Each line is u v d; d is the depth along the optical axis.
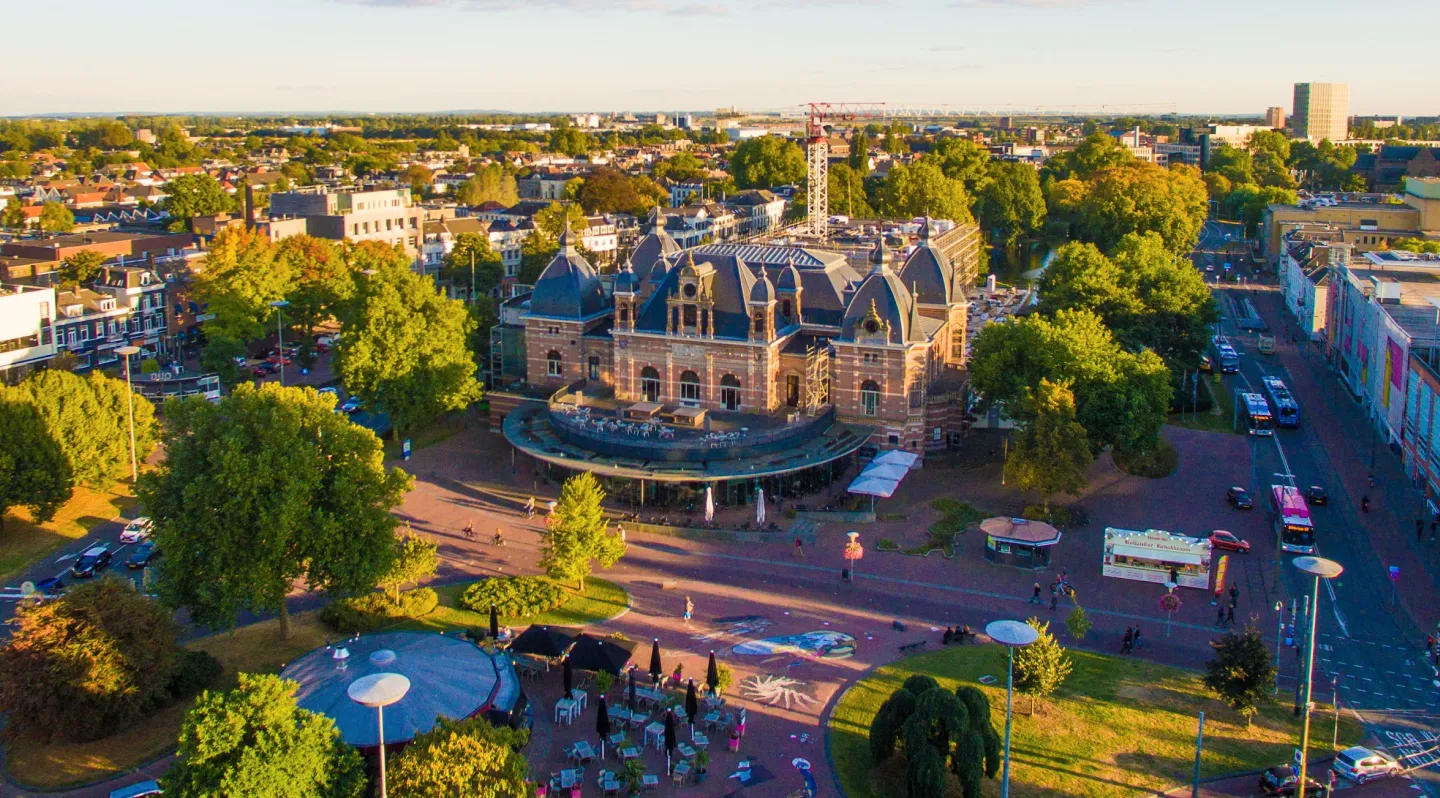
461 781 67.94
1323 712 92.50
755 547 126.94
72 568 119.31
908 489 144.00
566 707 89.44
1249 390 191.88
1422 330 156.12
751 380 151.00
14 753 85.19
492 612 99.56
